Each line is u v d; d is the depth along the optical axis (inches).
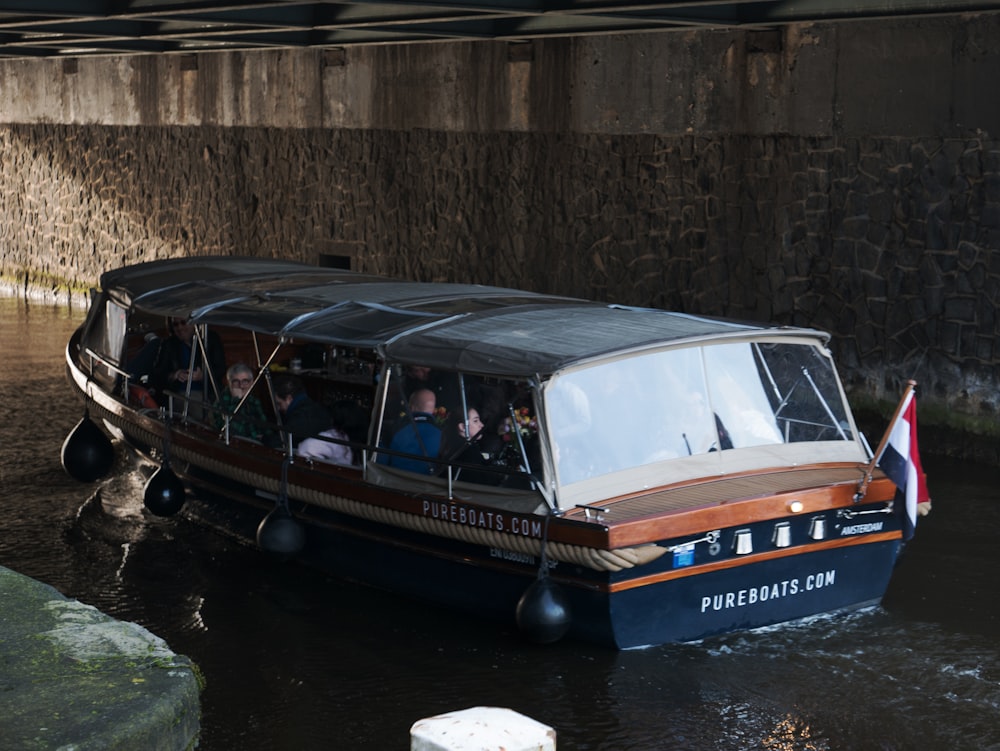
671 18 554.9
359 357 440.8
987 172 540.1
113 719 200.5
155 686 212.7
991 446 550.3
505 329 370.6
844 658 339.0
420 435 366.3
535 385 335.3
